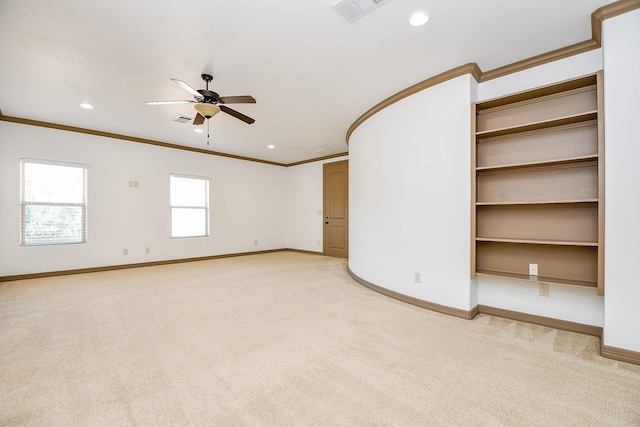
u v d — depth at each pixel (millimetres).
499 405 1472
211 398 1524
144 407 1447
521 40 2326
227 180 6566
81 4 1885
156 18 2025
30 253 4230
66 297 3340
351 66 2715
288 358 1959
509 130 2570
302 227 7422
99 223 4809
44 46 2359
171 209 5688
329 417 1383
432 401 1504
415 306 3086
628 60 1912
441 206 2898
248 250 6965
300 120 4258
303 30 2174
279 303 3180
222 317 2732
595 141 2338
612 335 1964
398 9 1954
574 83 2293
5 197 4055
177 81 2445
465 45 2387
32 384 1630
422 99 3074
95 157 4754
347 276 4582
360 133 4168
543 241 2342
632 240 1901
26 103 3570
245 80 2980
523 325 2559
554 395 1555
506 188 2729
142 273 4715
